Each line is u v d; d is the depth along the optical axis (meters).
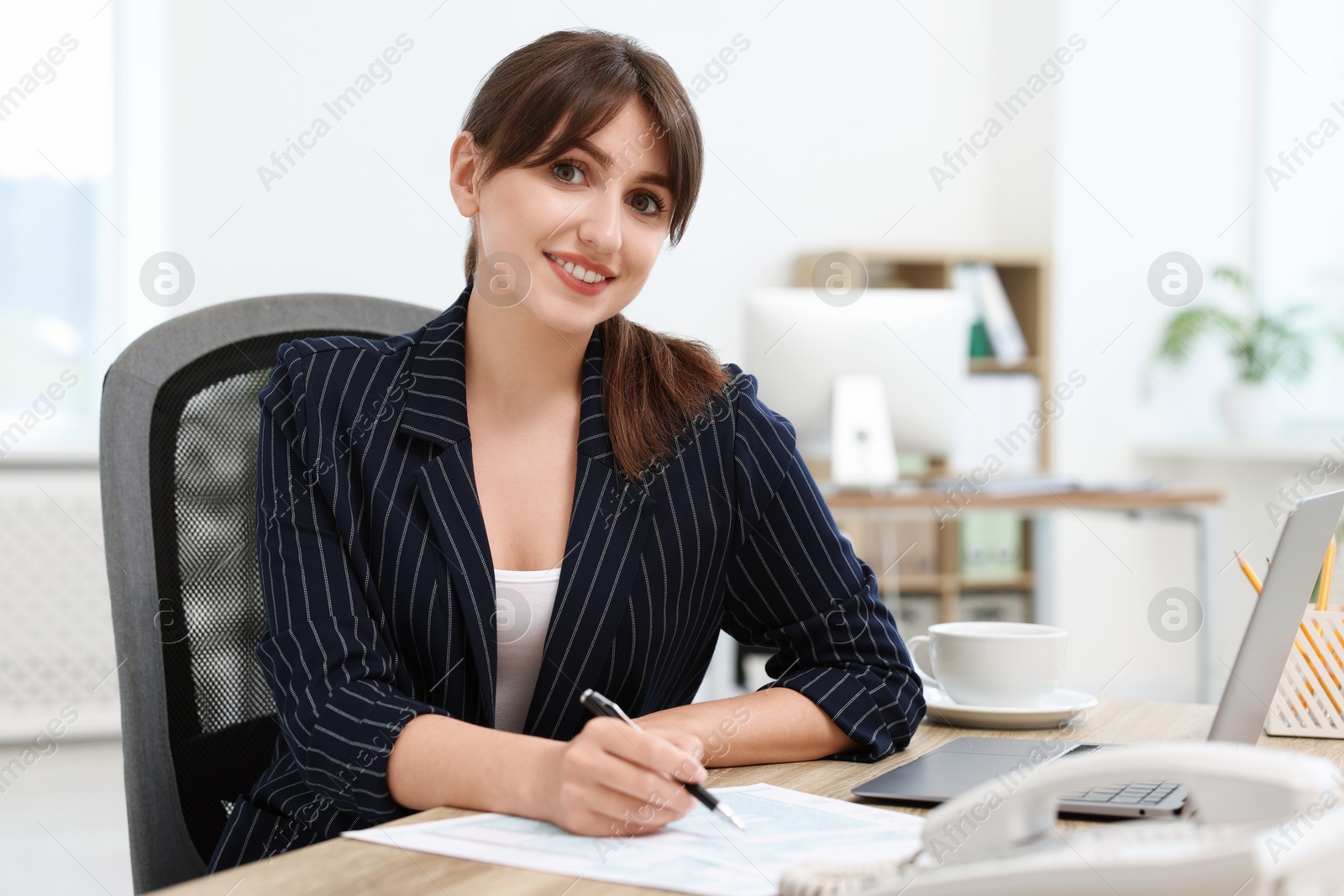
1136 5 4.95
